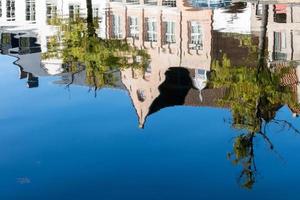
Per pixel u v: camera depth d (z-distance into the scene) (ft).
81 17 188.85
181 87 132.77
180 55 159.63
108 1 208.33
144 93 126.41
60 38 152.25
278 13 166.71
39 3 219.82
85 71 119.03
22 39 178.70
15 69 132.05
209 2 180.75
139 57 142.31
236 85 92.63
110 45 139.54
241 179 54.95
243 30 165.17
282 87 96.43
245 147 65.31
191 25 175.22
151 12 188.55
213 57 151.84
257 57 122.52
